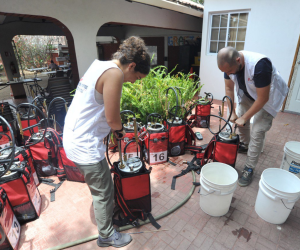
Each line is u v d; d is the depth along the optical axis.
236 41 5.08
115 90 1.25
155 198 2.13
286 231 1.76
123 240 1.65
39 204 2.00
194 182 2.31
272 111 2.10
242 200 2.11
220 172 2.09
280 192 1.67
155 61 9.38
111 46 9.45
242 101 2.54
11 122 3.38
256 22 4.56
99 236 1.64
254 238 1.70
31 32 6.74
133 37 1.36
